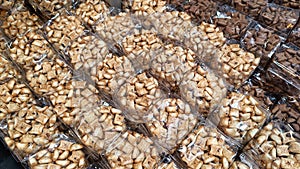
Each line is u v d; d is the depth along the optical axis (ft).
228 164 1.79
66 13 2.45
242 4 2.38
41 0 2.49
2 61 2.29
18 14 2.54
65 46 2.25
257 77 2.16
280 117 1.96
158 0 2.44
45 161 1.83
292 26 2.25
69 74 2.15
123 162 1.79
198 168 1.78
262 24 2.31
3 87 2.15
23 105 2.07
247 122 1.89
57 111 1.99
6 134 1.96
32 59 2.24
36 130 1.94
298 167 1.71
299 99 2.02
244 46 2.21
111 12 2.45
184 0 2.43
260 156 1.78
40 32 2.36
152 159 1.80
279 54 2.12
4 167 2.19
